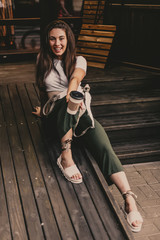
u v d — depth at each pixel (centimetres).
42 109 341
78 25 734
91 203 293
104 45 606
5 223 267
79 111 294
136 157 465
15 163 333
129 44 620
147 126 478
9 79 531
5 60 641
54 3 547
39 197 295
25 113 425
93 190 306
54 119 327
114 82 536
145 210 384
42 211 281
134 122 479
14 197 293
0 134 378
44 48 315
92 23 666
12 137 373
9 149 352
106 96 512
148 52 591
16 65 622
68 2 1123
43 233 264
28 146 358
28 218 274
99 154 312
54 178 316
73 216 278
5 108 436
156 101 514
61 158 319
